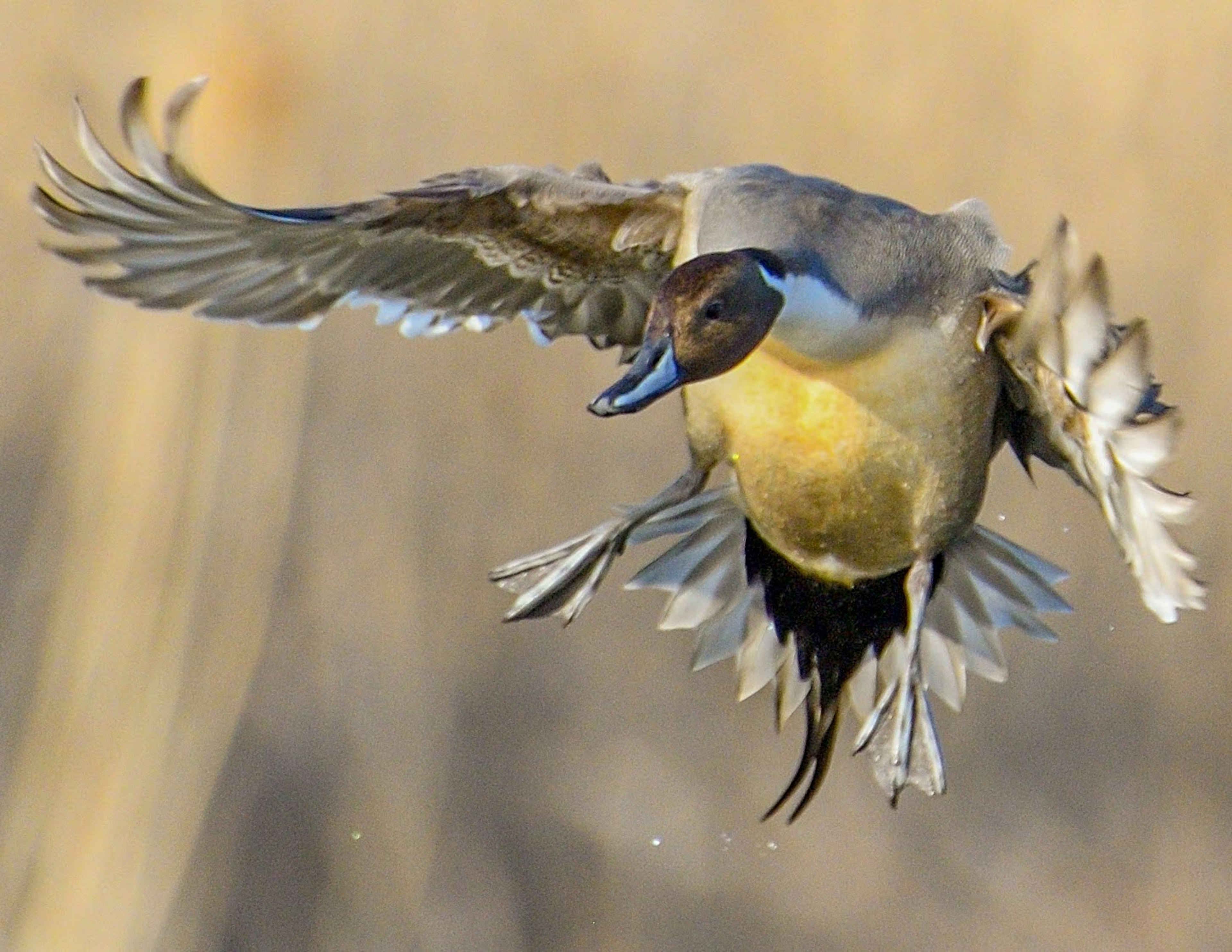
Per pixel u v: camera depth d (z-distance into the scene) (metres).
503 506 13.32
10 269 13.86
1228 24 13.46
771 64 13.57
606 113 13.55
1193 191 13.36
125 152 13.75
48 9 13.80
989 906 13.10
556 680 13.45
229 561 11.88
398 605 13.16
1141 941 13.09
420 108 13.52
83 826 11.26
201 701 11.56
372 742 13.02
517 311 7.21
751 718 13.55
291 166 13.30
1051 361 5.84
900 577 7.27
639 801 13.30
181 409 12.07
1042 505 13.48
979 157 13.45
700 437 7.05
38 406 13.61
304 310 7.01
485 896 12.94
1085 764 13.41
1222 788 13.21
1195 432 13.20
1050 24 13.61
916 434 6.76
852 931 13.21
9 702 12.12
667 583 7.46
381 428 13.25
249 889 12.58
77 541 11.95
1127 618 13.46
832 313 6.49
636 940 13.08
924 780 7.01
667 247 6.98
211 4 13.59
